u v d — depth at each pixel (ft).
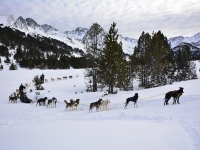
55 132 28.09
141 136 23.95
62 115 50.24
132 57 121.39
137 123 31.24
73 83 141.79
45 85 131.75
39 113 54.49
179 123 29.19
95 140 23.30
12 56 386.73
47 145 22.38
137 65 121.49
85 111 54.13
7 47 430.20
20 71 196.34
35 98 84.69
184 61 136.15
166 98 47.26
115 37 81.30
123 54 84.17
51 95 84.43
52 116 49.57
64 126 32.19
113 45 79.56
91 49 90.63
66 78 171.83
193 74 137.90
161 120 32.42
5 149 22.03
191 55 147.95
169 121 31.07
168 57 126.62
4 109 61.72
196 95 52.37
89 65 95.66
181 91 46.29
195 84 83.05
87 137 24.63
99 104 51.72
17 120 46.03
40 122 39.47
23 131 30.58
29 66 295.07
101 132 26.66
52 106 66.23
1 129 34.58
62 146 21.80
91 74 94.99
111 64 80.53
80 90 110.11
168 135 23.89
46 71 210.79
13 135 28.32
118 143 21.86
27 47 463.01
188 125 27.58
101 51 87.51
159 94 66.33
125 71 83.35
